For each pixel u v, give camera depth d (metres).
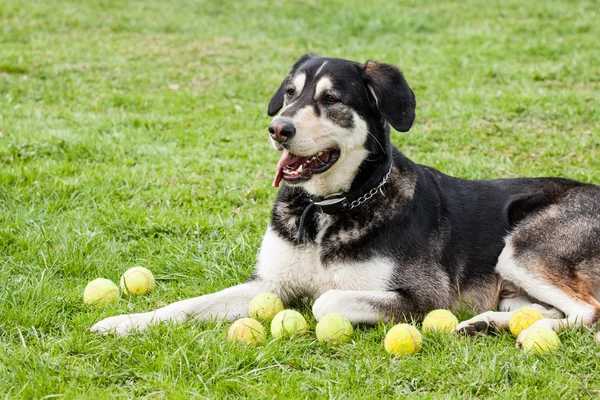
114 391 4.02
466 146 9.55
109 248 6.31
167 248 6.38
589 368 4.32
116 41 15.73
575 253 5.34
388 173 5.30
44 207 7.21
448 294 5.33
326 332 4.61
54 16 17.38
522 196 5.75
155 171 8.40
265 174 8.42
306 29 17.14
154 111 11.24
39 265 5.92
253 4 19.19
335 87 5.16
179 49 15.30
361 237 5.11
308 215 5.23
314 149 5.07
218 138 9.94
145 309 5.23
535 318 4.87
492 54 14.29
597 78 12.69
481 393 4.09
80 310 5.15
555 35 15.81
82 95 11.96
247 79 13.46
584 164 8.70
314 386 4.11
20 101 11.52
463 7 18.47
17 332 4.68
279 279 5.32
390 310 4.97
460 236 5.52
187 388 4.02
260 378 4.19
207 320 5.01
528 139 9.69
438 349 4.55
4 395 3.88
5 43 15.09
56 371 4.12
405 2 18.97
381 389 4.07
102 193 7.59
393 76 5.32
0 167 8.17
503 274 5.51
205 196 7.67
